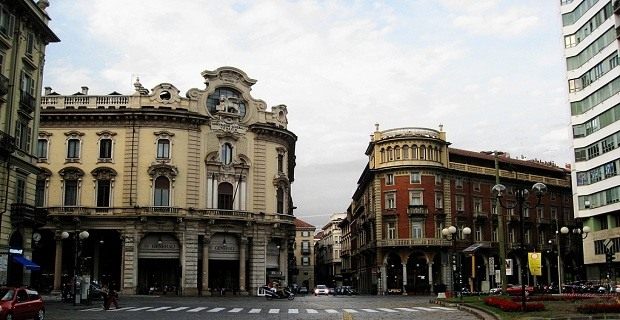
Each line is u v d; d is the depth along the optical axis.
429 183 82.56
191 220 63.25
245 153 68.00
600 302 29.22
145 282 62.56
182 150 64.56
